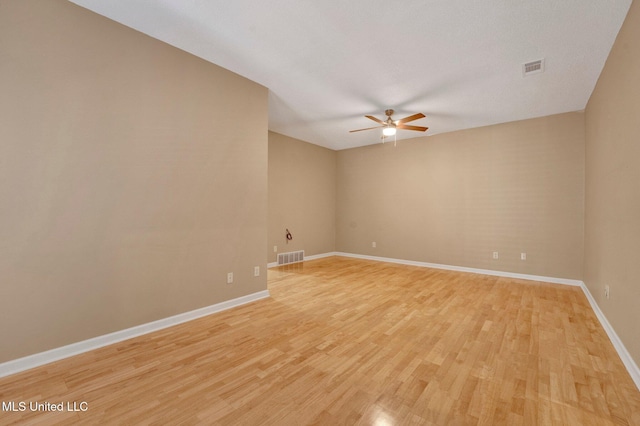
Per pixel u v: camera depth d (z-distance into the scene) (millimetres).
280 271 5133
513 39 2477
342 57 2818
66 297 2098
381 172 6301
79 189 2150
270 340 2375
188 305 2787
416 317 2891
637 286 1881
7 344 1869
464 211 5160
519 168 4625
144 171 2488
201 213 2889
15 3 1889
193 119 2814
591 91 3467
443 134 5410
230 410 1539
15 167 1896
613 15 2148
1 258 1853
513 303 3344
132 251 2422
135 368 1947
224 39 2561
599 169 3049
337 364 2008
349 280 4453
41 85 1985
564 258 4262
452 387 1749
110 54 2291
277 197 5703
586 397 1655
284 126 5148
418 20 2250
